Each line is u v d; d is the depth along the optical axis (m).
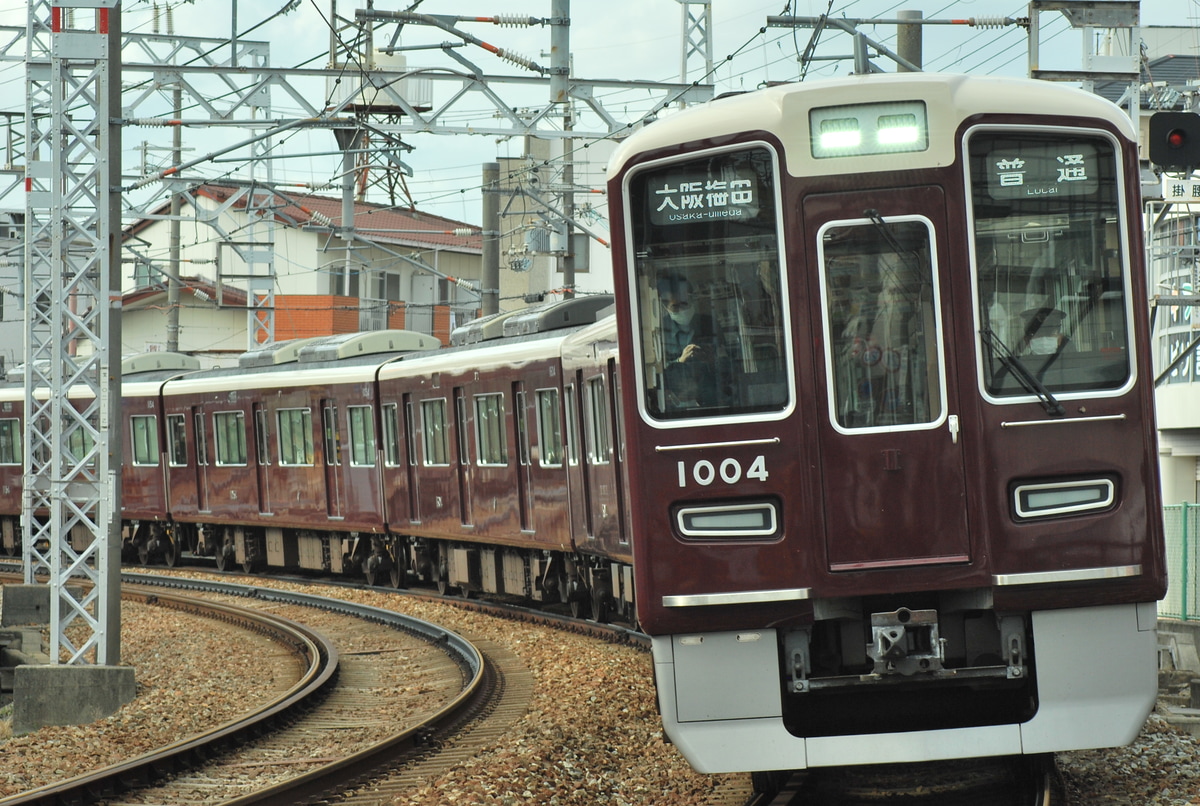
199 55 58.94
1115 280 20.00
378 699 36.72
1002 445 19.80
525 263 79.25
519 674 38.94
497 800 22.98
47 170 41.31
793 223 19.95
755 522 20.06
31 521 58.03
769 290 20.11
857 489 19.84
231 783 27.00
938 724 20.53
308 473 64.06
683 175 20.27
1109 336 19.98
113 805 25.52
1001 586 19.73
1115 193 20.02
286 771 27.84
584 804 23.28
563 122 57.78
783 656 20.55
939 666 19.94
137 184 56.66
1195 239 47.88
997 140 19.94
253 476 68.00
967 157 19.89
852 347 19.97
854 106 19.94
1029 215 19.98
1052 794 20.84
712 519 20.16
